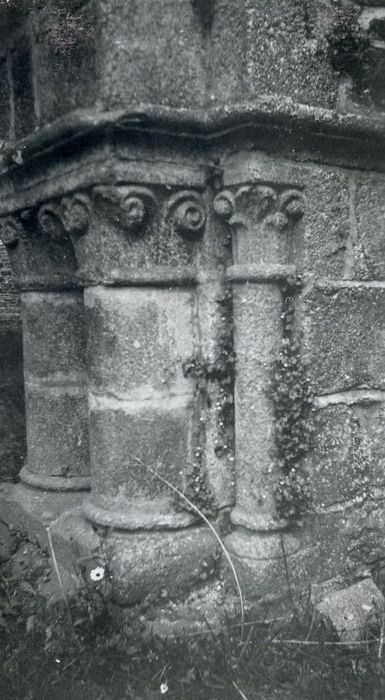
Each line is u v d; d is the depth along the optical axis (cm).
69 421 396
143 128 292
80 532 342
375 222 343
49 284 382
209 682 277
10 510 406
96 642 299
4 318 791
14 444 581
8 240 390
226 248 324
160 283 313
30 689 273
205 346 326
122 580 312
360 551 349
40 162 335
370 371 346
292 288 317
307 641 294
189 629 308
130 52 290
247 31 287
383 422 356
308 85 306
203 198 317
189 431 328
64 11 304
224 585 328
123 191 293
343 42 315
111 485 322
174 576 321
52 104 326
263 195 299
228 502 334
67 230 326
